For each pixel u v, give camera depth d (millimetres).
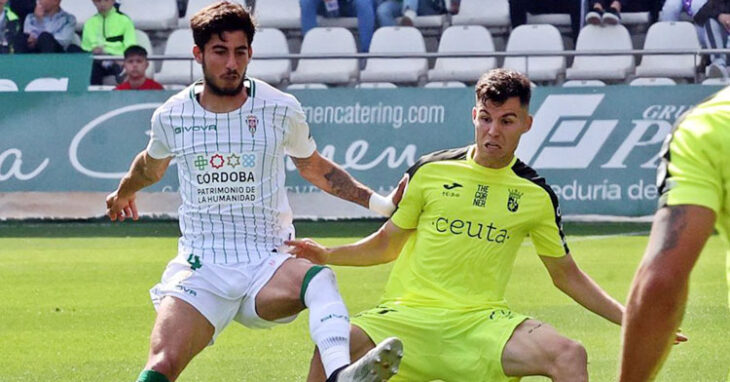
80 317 31594
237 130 18000
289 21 62219
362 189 19734
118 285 36562
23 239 46469
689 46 56656
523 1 59375
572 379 17234
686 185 10422
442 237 18938
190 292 17516
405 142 49594
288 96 18453
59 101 50531
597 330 29000
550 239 19172
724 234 10703
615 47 56875
